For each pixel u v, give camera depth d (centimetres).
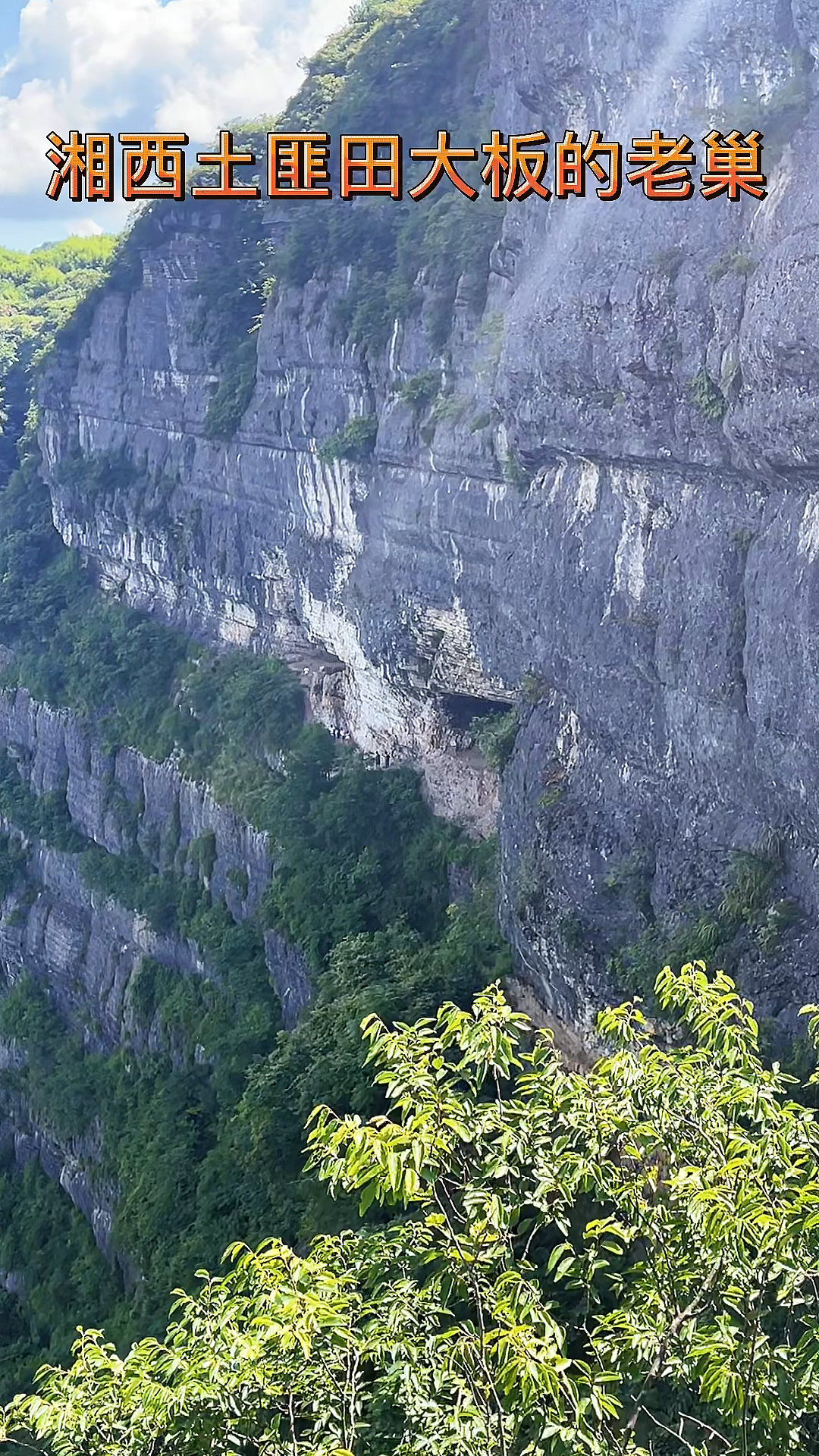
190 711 5647
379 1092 3291
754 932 2427
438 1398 1333
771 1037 2308
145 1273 4009
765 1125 1438
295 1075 3528
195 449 6153
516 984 3384
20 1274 5016
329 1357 1351
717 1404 1429
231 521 5769
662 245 2542
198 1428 1307
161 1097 4638
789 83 2322
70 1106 5316
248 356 5775
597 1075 1491
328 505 4919
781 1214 1329
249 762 5153
